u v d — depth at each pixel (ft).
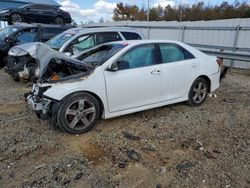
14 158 11.01
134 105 14.80
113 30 24.89
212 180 9.70
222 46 37.50
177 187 9.30
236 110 17.63
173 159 11.12
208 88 18.76
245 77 30.96
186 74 16.84
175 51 16.66
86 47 23.22
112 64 13.79
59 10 60.59
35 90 13.65
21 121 14.93
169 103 16.44
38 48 17.25
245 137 13.37
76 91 12.86
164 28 47.42
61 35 25.39
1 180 9.53
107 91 13.65
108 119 15.34
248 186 9.39
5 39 30.96
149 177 9.86
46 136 13.07
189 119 15.70
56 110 12.79
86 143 12.44
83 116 13.32
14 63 24.25
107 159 11.05
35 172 10.05
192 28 42.24
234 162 10.92
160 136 13.29
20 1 89.35
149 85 15.06
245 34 34.71
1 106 17.53
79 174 9.95
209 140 12.96
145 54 15.20
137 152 11.59
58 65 13.94
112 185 9.36
